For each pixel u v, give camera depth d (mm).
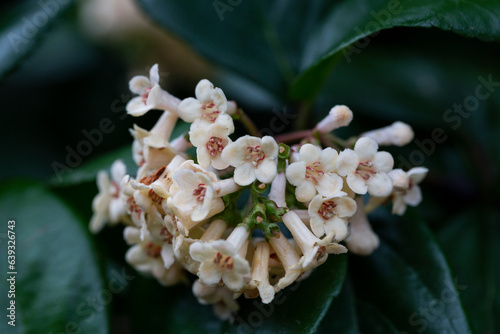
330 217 187
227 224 192
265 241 191
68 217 227
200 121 190
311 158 186
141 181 192
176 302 212
